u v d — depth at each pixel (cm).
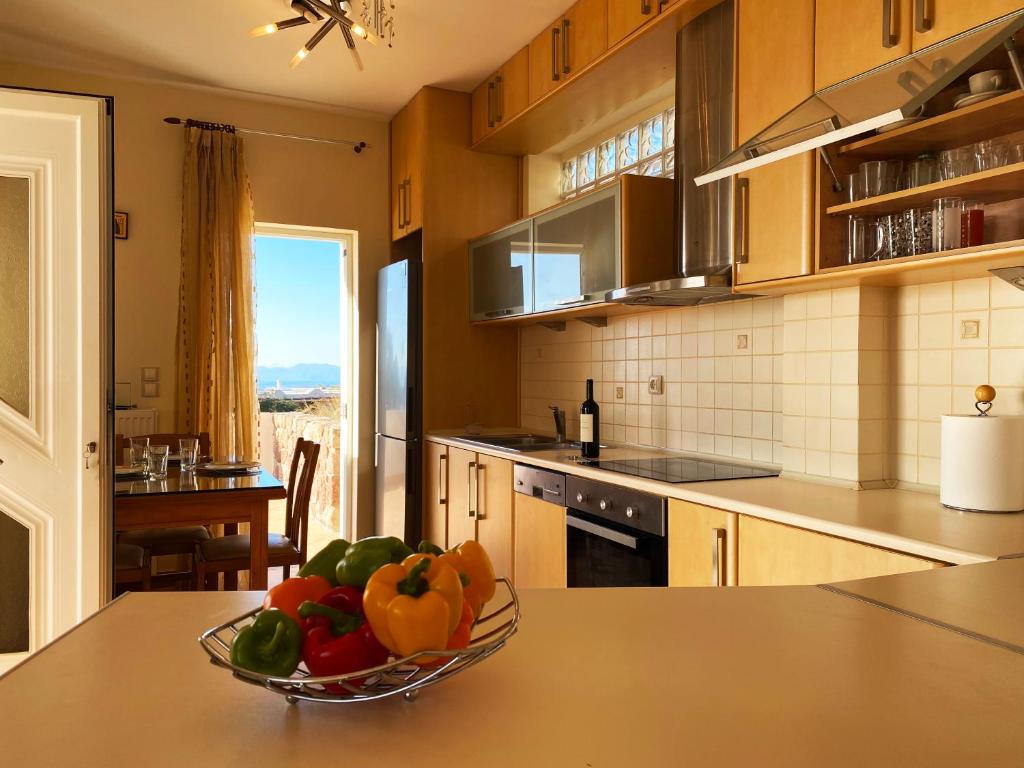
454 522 418
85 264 262
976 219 189
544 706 77
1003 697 79
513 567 357
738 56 254
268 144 479
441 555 87
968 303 221
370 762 66
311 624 76
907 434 239
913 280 226
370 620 73
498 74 425
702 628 102
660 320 360
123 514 295
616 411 393
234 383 457
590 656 92
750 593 120
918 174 204
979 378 218
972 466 201
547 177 477
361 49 400
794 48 231
